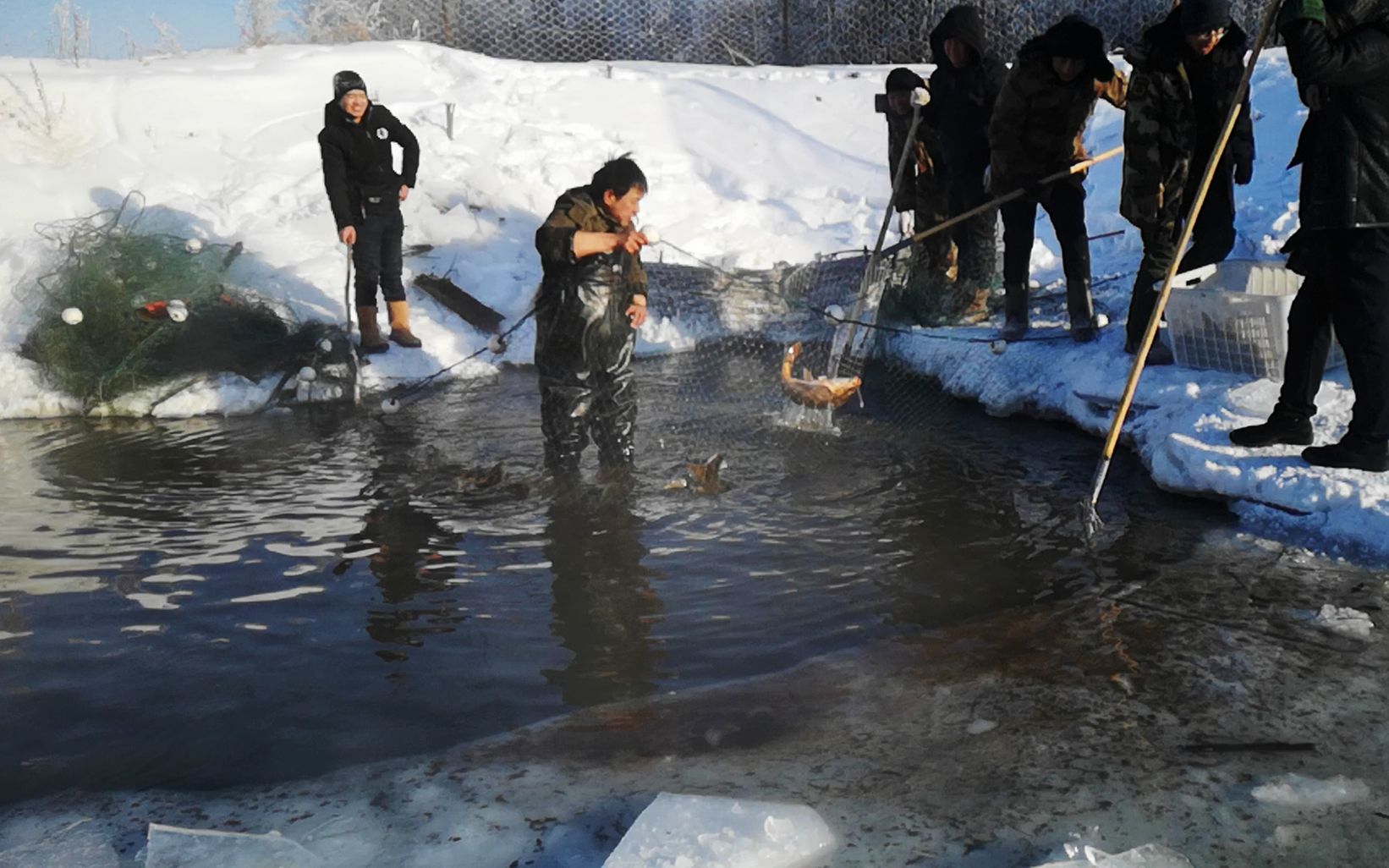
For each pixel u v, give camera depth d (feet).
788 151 41.55
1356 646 12.71
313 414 25.29
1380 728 11.05
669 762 10.97
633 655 13.29
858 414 23.53
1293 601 13.89
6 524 18.19
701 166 40.75
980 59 26.86
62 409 25.86
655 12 63.36
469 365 29.12
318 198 35.37
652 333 30.14
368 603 14.92
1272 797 9.97
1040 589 14.66
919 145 28.14
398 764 11.09
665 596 14.88
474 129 40.47
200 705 12.37
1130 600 14.17
